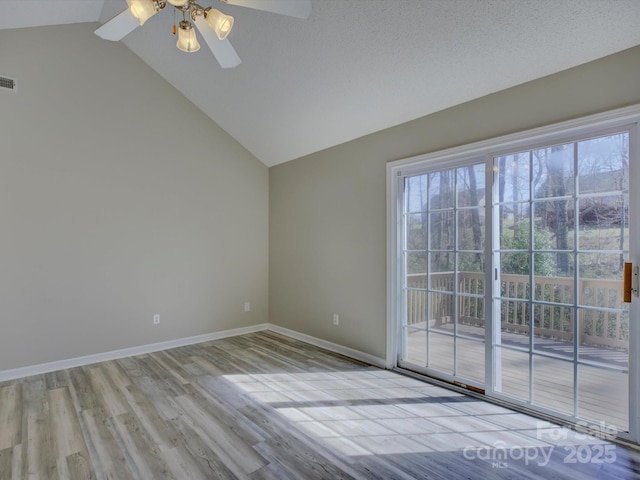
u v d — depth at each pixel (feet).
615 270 6.86
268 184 15.88
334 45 8.62
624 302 6.70
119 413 7.89
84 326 11.10
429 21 7.19
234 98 12.28
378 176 11.02
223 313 14.42
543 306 7.81
